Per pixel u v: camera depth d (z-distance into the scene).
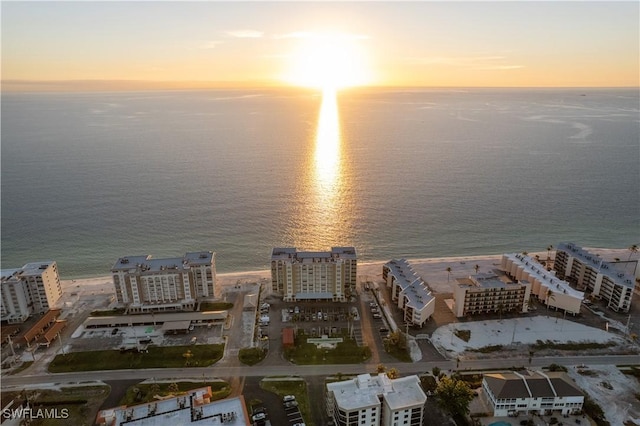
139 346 156.88
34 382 140.00
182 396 120.06
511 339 161.62
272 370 145.50
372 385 122.69
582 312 179.62
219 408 114.56
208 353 153.62
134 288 179.62
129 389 136.25
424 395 118.62
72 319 176.12
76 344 159.38
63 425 122.44
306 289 189.75
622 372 144.12
